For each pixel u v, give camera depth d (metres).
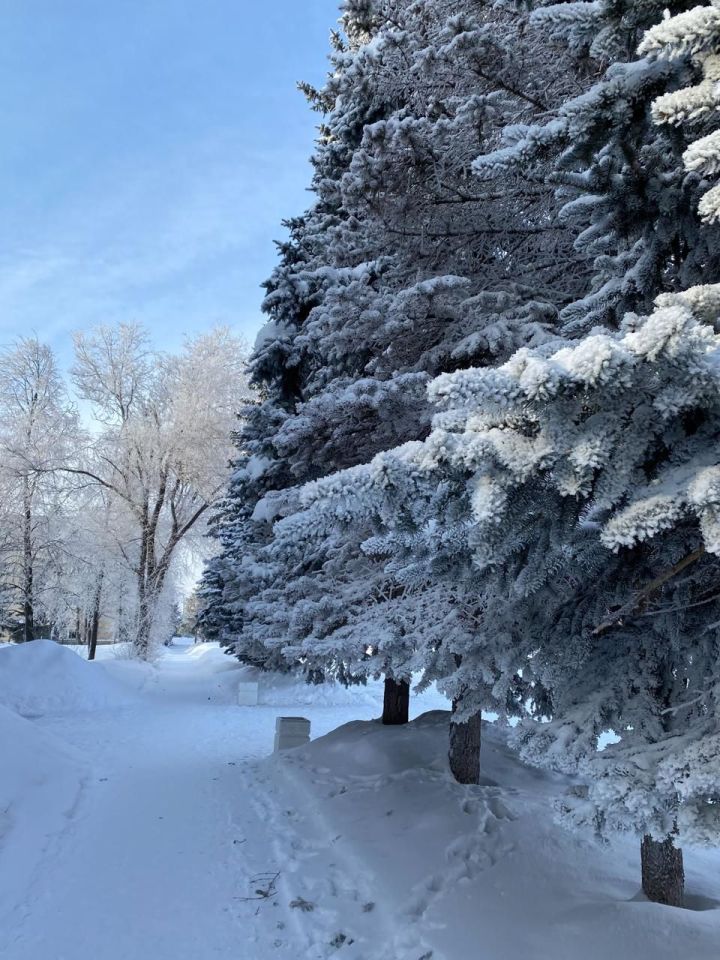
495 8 6.11
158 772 9.50
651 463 2.83
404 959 3.98
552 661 3.74
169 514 28.42
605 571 3.62
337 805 7.05
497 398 2.36
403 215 6.47
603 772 3.01
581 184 4.15
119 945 4.37
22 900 5.00
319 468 9.39
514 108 6.04
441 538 3.52
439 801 6.59
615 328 4.53
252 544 16.06
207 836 6.57
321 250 12.68
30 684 15.97
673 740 3.09
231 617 23.11
